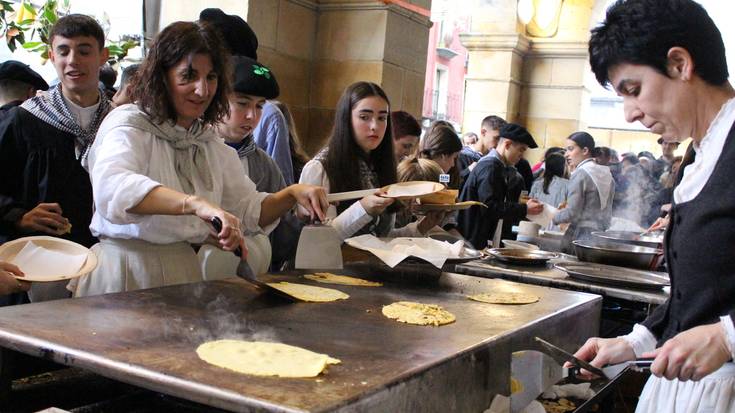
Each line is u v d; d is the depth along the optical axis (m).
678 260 1.58
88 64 2.68
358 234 2.93
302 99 5.24
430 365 1.44
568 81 9.88
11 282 1.77
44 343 1.38
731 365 1.59
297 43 5.08
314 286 2.23
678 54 1.45
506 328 1.82
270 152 3.61
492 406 1.70
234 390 1.20
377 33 5.07
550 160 6.71
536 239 4.37
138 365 1.29
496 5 9.56
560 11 9.79
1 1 3.98
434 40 13.88
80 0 4.46
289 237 2.85
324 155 2.89
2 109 2.98
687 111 1.51
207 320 1.68
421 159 3.73
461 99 15.40
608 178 5.16
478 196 4.43
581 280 2.99
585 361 1.71
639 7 1.49
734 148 1.46
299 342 1.57
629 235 4.37
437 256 2.52
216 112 2.27
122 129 2.05
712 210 1.48
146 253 2.13
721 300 1.50
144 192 1.87
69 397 1.66
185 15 4.68
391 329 1.75
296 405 1.14
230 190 2.39
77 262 1.96
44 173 2.60
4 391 1.50
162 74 2.10
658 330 1.72
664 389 1.74
